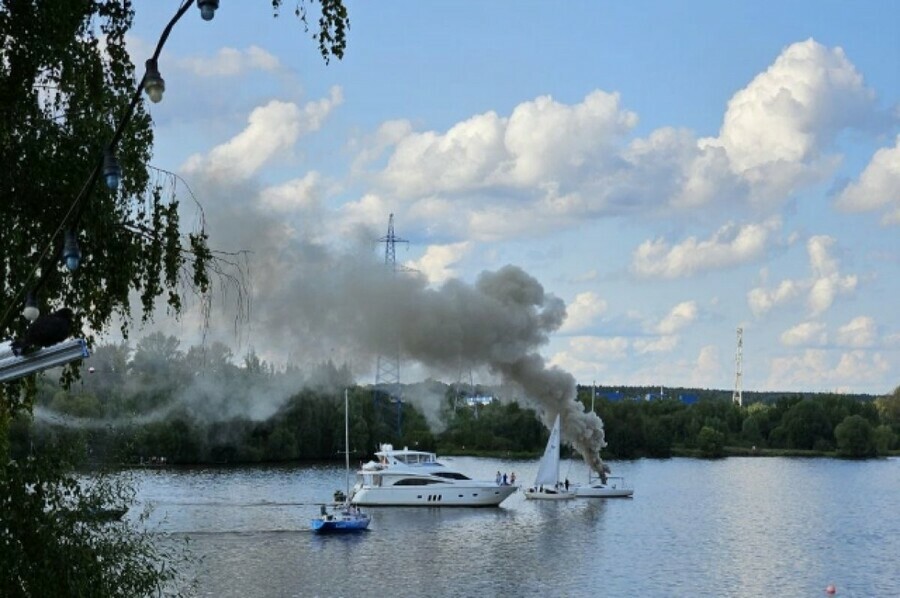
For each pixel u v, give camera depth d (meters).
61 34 21.53
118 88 23.30
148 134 23.45
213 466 170.62
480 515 119.19
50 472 23.25
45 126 21.98
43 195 21.75
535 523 112.50
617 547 95.88
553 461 139.00
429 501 126.62
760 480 178.38
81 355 15.09
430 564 84.81
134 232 23.45
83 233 21.98
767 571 84.81
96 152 21.94
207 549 87.56
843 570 85.62
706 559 90.06
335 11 21.00
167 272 23.73
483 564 85.56
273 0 20.95
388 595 72.81
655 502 137.00
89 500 24.50
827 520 119.75
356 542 95.25
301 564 83.06
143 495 125.94
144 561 25.83
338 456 189.62
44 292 22.05
